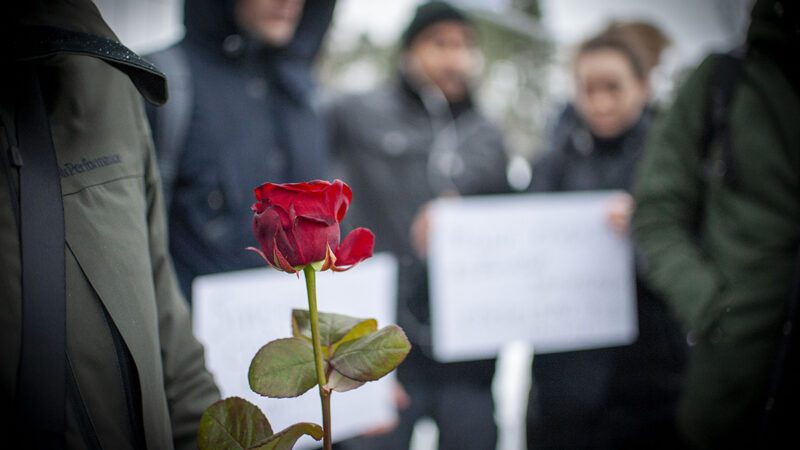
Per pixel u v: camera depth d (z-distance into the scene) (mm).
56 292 701
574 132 2396
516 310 2297
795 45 1552
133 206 842
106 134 834
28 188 708
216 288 1560
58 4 757
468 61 2355
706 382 1730
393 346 690
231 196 1718
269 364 688
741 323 1648
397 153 2289
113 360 777
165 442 838
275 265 647
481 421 2299
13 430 661
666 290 1835
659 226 1883
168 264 978
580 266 2312
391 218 2283
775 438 1398
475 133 2387
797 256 1508
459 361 2285
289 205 646
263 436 710
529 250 2293
